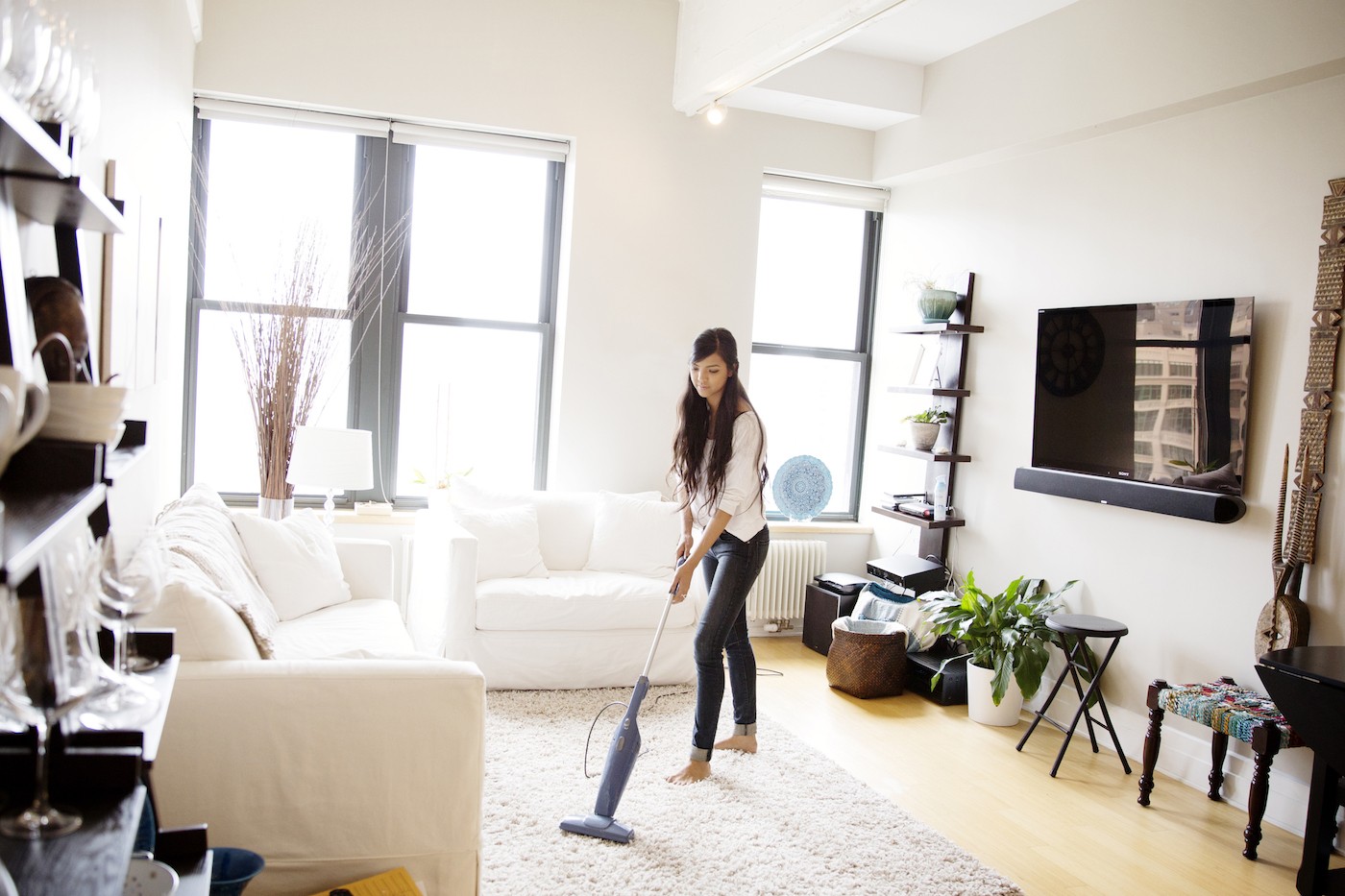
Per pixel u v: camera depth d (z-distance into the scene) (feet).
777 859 9.20
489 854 8.80
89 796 3.86
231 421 15.49
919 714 14.17
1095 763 12.73
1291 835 10.85
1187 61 12.19
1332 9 10.55
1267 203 11.74
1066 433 14.10
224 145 15.17
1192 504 12.01
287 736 7.09
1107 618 13.66
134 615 4.66
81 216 5.01
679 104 16.42
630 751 9.53
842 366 19.26
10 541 2.97
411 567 15.47
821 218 18.84
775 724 13.01
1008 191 15.78
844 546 18.75
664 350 16.99
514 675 13.41
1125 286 13.60
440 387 16.55
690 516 11.51
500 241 16.71
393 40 15.19
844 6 11.71
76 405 4.09
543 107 15.99
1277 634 11.16
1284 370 11.44
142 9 9.13
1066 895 9.14
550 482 16.70
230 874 6.18
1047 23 14.39
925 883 9.00
